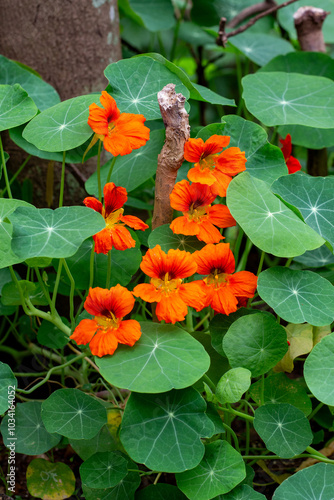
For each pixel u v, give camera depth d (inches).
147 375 31.2
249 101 38.2
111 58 41.9
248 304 35.7
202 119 53.5
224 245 32.9
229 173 33.7
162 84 35.6
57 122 33.7
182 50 63.8
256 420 32.4
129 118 32.7
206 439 34.0
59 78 41.0
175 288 32.3
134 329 31.8
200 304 32.1
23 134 33.7
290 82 39.5
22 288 34.4
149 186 42.2
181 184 33.2
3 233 32.4
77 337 31.9
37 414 35.6
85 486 33.3
